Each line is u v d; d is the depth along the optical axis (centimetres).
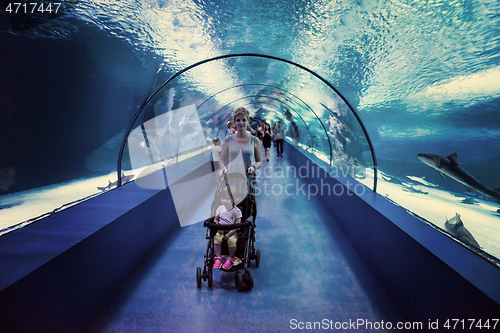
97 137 721
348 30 382
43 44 449
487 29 289
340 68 491
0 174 569
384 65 432
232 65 633
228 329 248
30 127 579
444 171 442
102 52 480
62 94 569
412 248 235
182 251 412
